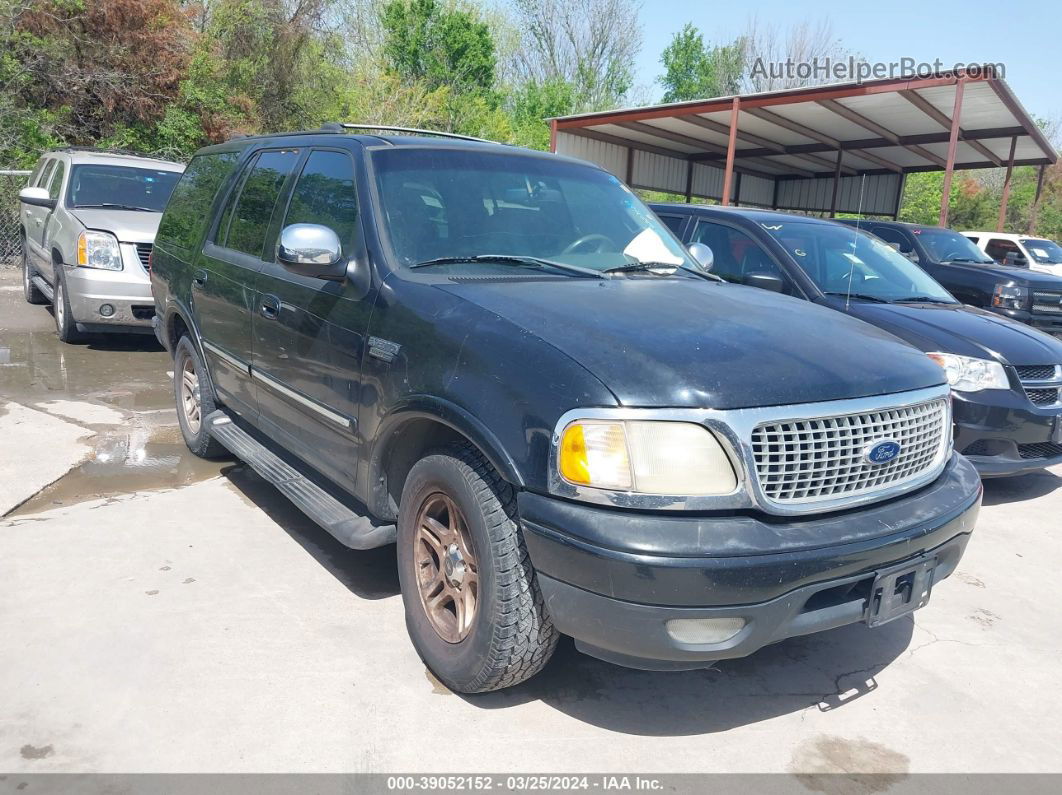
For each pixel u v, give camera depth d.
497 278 3.32
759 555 2.42
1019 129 17.88
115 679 2.99
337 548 4.21
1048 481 6.08
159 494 4.84
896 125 18.03
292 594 3.70
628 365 2.56
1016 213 38.00
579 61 47.66
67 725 2.73
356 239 3.52
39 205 8.74
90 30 17.73
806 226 6.75
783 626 2.53
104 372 7.74
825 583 2.54
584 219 4.01
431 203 3.64
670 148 22.77
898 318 5.52
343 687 3.03
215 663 3.13
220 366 4.78
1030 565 4.50
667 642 2.45
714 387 2.51
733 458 2.46
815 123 18.16
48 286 9.85
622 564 2.39
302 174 4.24
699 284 3.67
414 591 3.18
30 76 17.00
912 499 2.86
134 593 3.63
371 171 3.67
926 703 3.14
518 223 3.77
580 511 2.47
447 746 2.74
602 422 2.46
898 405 2.78
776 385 2.57
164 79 18.38
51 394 6.89
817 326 3.13
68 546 4.07
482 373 2.75
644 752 2.77
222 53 20.77
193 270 5.08
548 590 2.58
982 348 5.17
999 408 5.04
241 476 5.20
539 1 46.97
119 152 10.38
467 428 2.73
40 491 4.76
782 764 2.75
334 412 3.52
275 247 4.20
